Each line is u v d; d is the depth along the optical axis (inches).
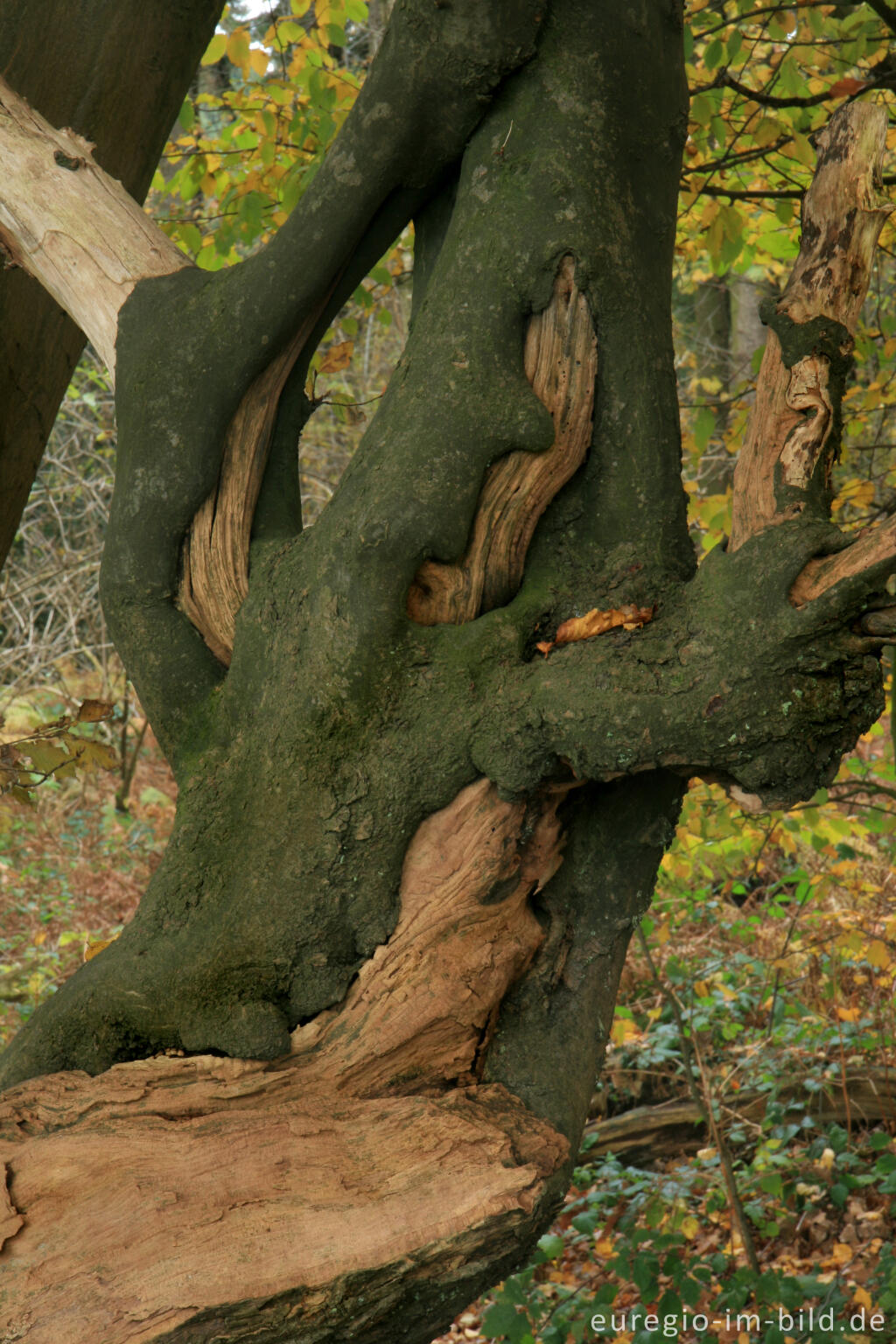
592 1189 192.4
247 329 78.2
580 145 73.3
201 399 79.4
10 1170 63.4
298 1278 59.7
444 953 71.6
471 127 75.5
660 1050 208.5
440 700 69.9
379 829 70.8
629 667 66.7
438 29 71.2
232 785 75.0
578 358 73.6
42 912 306.5
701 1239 177.9
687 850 172.7
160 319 81.1
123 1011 72.9
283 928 71.1
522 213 73.0
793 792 66.9
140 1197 61.6
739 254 164.2
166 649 81.2
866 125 73.0
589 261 72.5
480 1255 63.8
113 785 395.5
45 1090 70.1
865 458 238.4
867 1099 195.5
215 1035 70.3
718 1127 172.7
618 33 74.0
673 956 211.6
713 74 156.3
